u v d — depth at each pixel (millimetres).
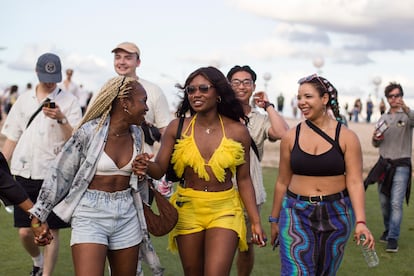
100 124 4551
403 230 9258
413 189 12391
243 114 4969
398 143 8227
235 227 4777
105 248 4492
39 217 4496
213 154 4793
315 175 4922
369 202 11391
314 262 4918
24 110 6316
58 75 6219
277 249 8086
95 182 4566
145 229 4734
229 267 4695
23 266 7219
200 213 4809
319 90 4902
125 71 6551
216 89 4852
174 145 4918
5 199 4398
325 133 4910
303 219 4953
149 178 4844
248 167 5023
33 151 6195
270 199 11516
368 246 4707
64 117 6074
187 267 4906
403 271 7238
